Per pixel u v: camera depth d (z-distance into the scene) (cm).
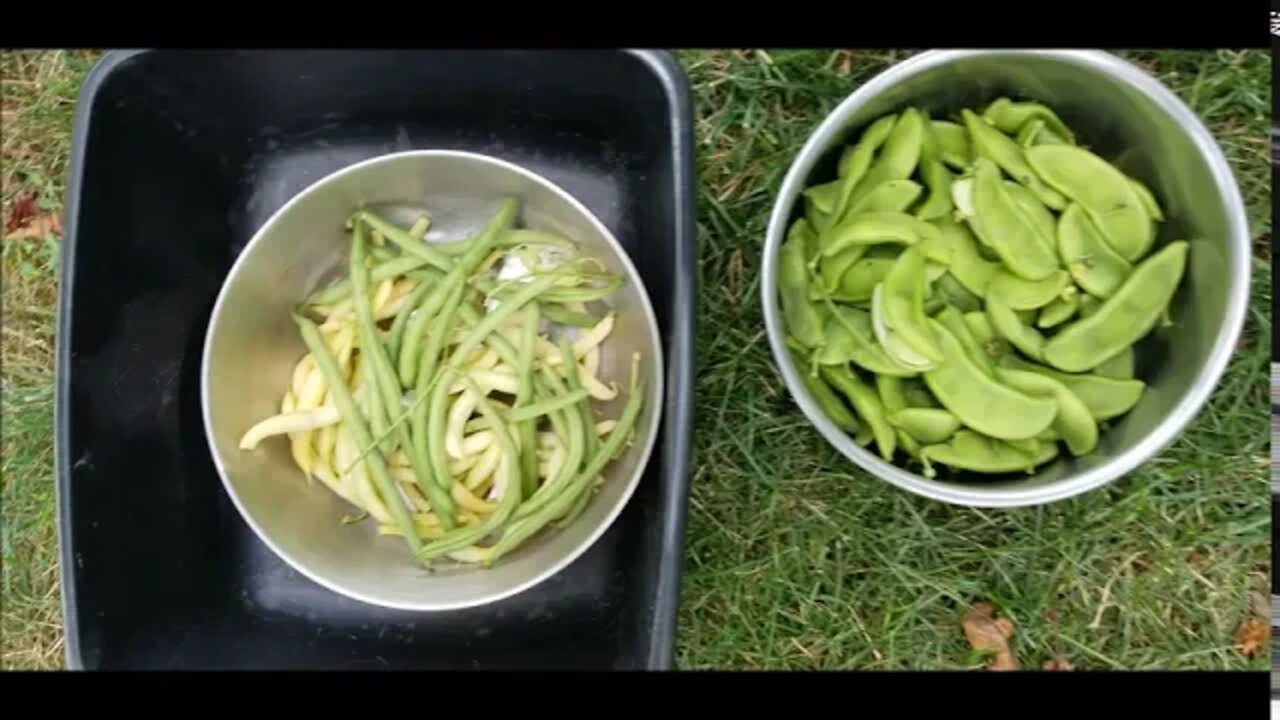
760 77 96
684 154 79
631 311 85
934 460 85
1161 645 96
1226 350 80
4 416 101
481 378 84
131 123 85
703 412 95
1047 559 96
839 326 85
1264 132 96
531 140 94
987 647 96
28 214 101
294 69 87
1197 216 84
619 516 90
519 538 82
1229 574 96
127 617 84
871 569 96
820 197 86
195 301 91
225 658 90
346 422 83
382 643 92
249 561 92
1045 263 84
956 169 88
